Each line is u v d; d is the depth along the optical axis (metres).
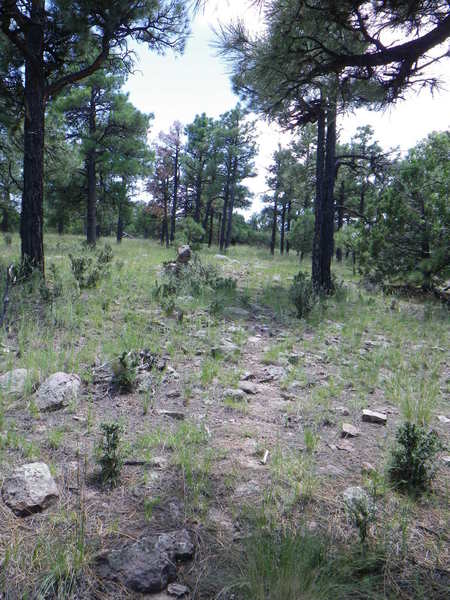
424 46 3.14
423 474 3.12
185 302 8.98
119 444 3.46
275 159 31.33
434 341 8.09
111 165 23.72
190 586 2.16
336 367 6.11
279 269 19.42
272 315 9.34
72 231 51.75
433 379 5.78
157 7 9.99
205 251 28.84
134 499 2.83
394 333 8.57
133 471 3.15
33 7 9.51
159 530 2.54
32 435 3.56
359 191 29.94
